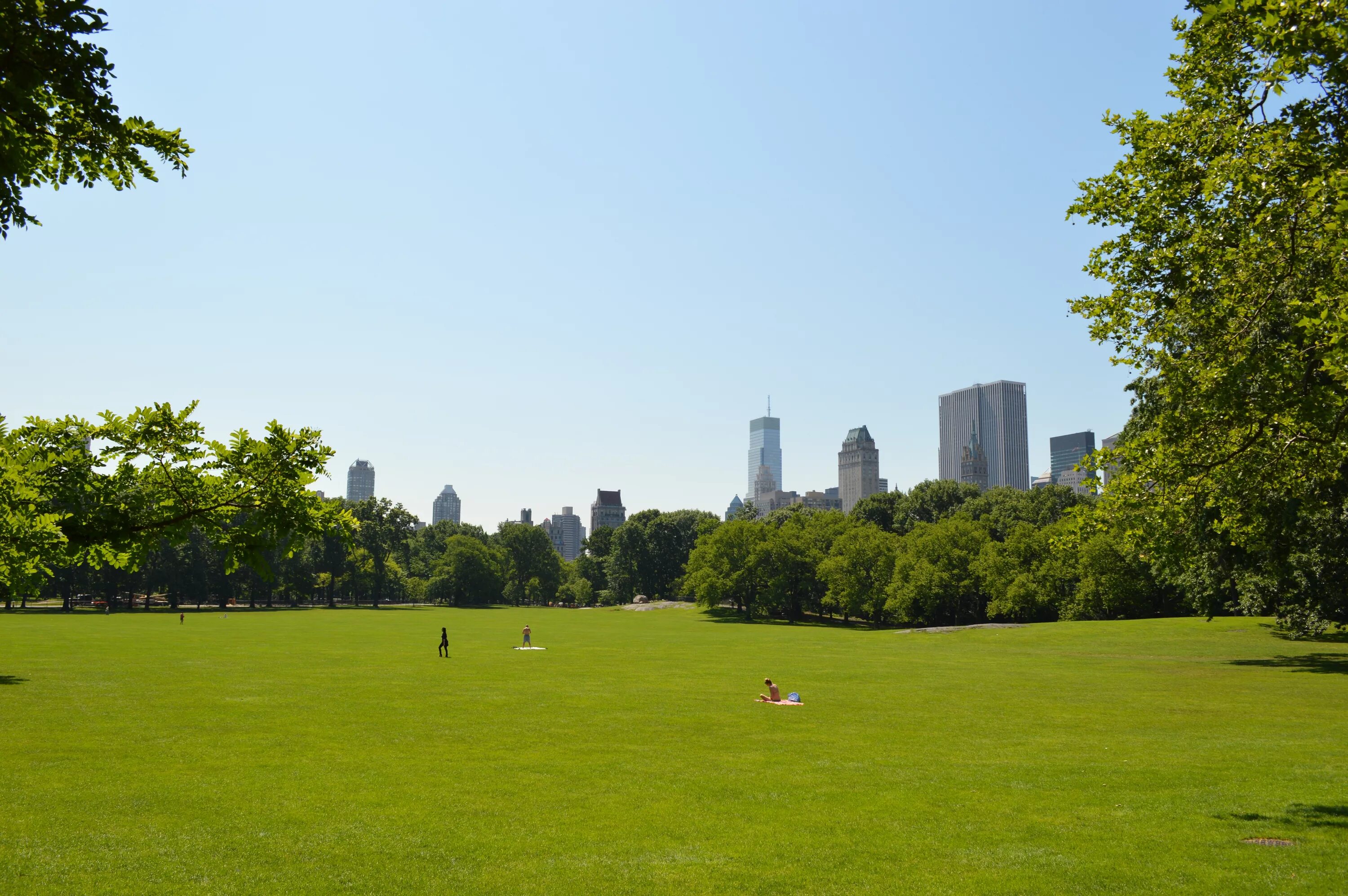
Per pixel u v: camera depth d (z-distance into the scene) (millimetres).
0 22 7203
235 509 9391
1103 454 22359
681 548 185000
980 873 14383
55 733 27766
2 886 14023
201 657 55375
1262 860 14344
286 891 14047
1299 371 17688
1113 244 21516
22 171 8375
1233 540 22625
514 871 14984
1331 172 15172
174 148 9102
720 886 14180
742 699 37219
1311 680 41281
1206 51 19656
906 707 34688
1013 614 96500
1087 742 26484
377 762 23938
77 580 131250
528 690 40281
